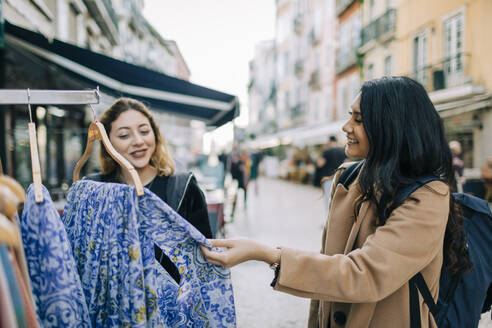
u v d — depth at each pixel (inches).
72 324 30.5
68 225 41.5
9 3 186.9
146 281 36.0
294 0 1055.0
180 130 778.2
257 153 484.7
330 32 770.8
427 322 36.1
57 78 240.1
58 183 250.5
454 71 382.9
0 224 19.2
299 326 106.4
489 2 338.0
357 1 625.6
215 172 443.8
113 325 35.5
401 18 483.2
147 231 36.2
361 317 36.6
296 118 1023.6
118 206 35.8
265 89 1633.9
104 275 36.7
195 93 190.5
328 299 33.7
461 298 39.1
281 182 808.9
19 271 25.5
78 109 287.7
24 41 166.4
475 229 41.8
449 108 374.0
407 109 36.7
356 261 33.2
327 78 789.9
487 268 40.1
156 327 35.8
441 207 33.8
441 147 37.2
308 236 222.4
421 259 32.4
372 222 38.2
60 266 30.4
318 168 240.5
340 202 44.3
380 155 37.5
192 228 36.2
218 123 238.5
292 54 1091.3
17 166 201.3
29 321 25.7
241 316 112.5
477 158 349.7
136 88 191.9
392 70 506.0
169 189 55.3
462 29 372.5
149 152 54.7
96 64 176.4
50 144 254.2
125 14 753.6
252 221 276.4
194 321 38.1
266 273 150.9
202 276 38.6
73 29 326.3
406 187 36.0
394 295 36.3
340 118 717.9
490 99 331.3
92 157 131.0
